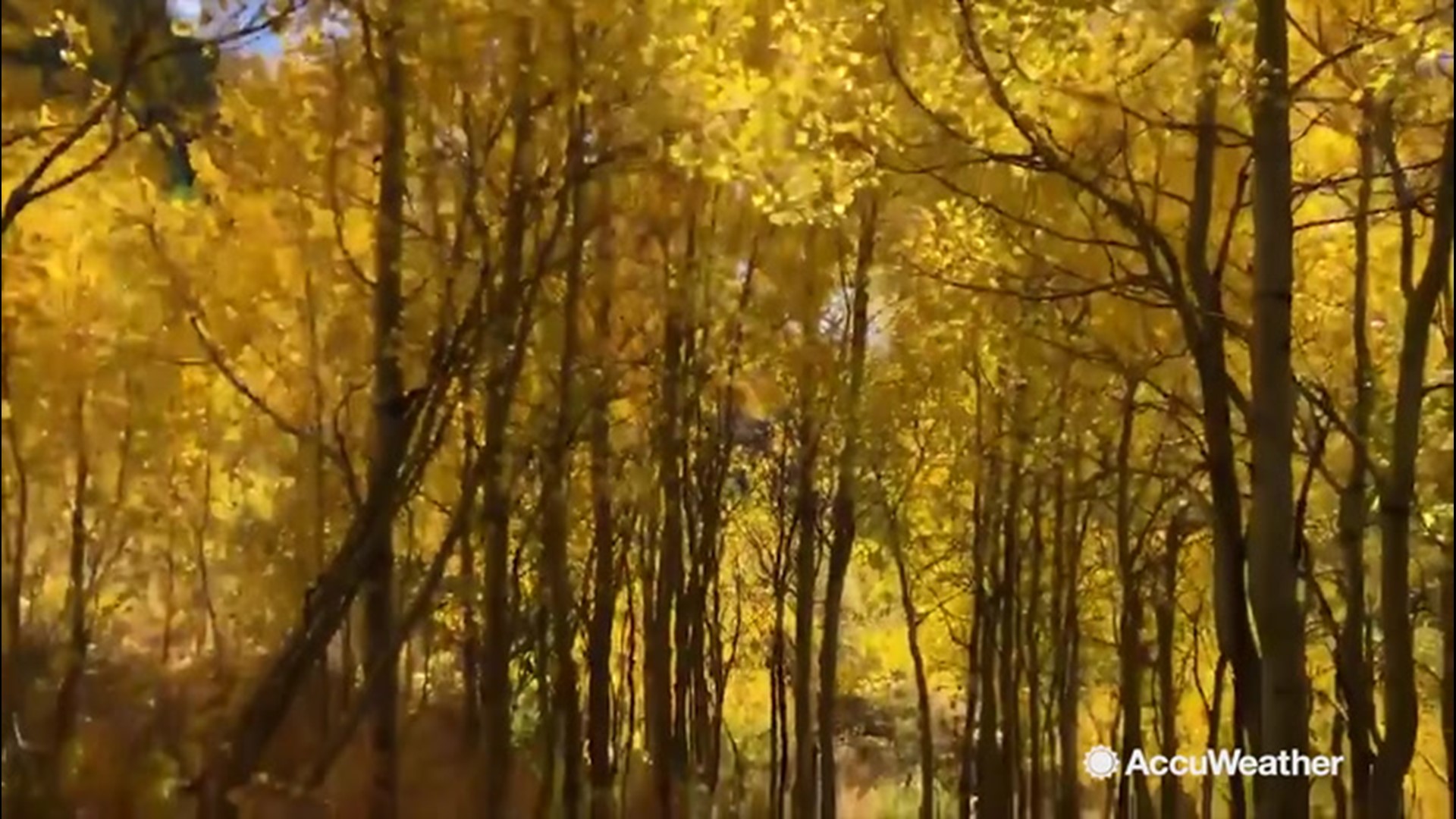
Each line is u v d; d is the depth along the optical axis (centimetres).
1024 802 1144
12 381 491
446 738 839
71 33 436
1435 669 899
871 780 1681
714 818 1027
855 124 473
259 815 526
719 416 927
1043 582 1267
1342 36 533
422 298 525
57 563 801
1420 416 438
